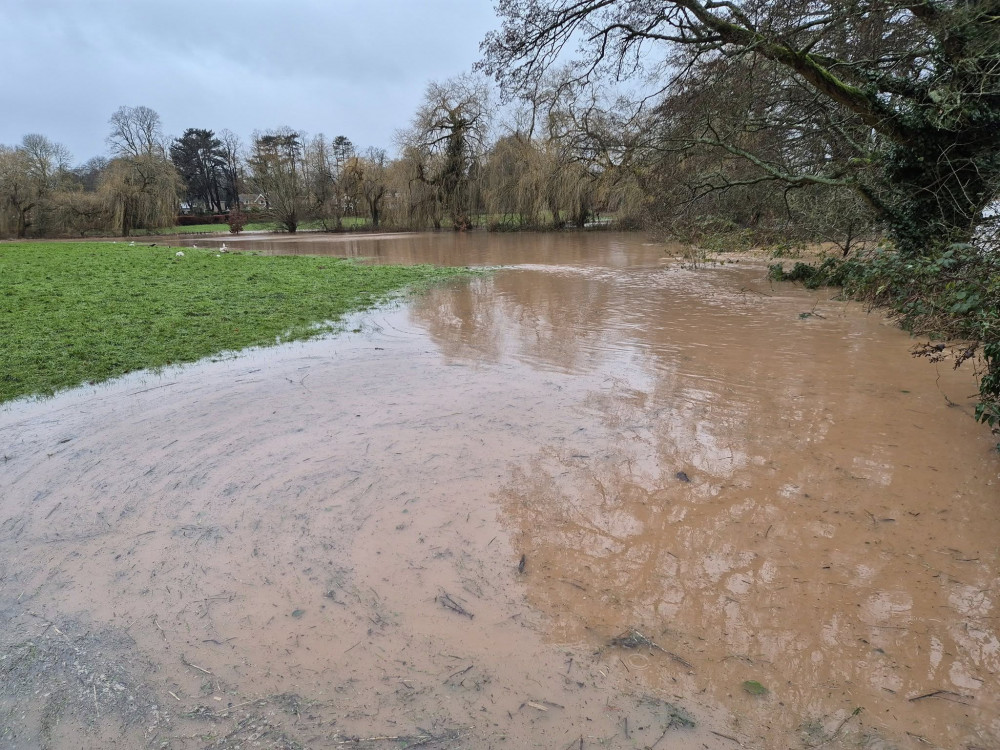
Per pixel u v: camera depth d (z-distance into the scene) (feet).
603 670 7.75
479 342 26.48
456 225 141.18
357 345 26.30
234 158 241.35
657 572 9.70
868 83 31.76
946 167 31.30
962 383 18.93
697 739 6.70
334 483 13.07
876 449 14.05
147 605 9.29
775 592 9.13
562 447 14.57
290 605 9.19
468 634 8.46
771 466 13.28
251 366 23.04
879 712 7.00
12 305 35.78
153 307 35.37
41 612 9.18
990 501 11.53
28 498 12.86
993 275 19.20
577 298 39.06
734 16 34.14
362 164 165.48
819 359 22.47
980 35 26.27
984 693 7.22
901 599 8.87
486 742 6.72
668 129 46.55
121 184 158.92
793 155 46.57
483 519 11.43
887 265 30.86
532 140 124.77
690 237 55.72
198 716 7.22
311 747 6.74
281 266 61.31
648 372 21.07
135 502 12.55
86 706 7.42
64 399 19.51
